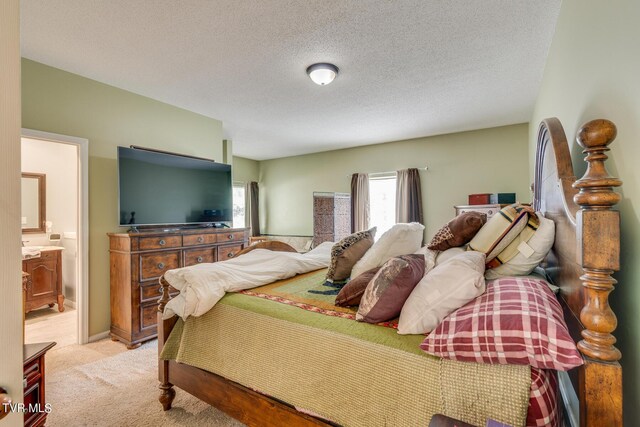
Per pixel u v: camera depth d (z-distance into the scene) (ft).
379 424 3.41
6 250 1.97
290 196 21.66
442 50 7.73
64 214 13.51
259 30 6.87
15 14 2.00
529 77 9.22
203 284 5.36
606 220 2.53
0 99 1.92
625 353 3.00
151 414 5.90
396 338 3.70
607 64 3.43
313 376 3.97
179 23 6.60
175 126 11.64
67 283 13.34
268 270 6.68
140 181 10.11
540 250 4.49
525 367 2.88
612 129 2.54
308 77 9.19
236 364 4.74
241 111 12.23
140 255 9.16
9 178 1.97
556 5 6.03
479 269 4.06
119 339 9.27
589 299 2.64
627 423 2.99
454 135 15.51
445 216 15.72
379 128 14.62
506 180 14.24
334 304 4.98
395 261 4.36
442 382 3.14
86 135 9.24
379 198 18.40
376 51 7.77
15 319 2.00
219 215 12.79
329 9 6.15
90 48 7.61
